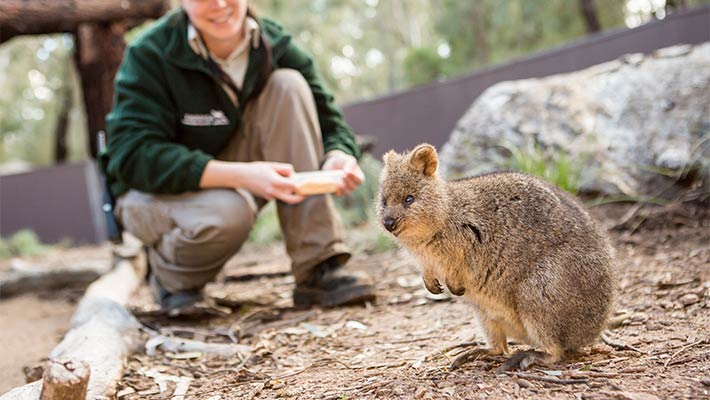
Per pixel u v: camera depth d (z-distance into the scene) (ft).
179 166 6.40
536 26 23.07
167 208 6.62
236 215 6.54
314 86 7.17
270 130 6.81
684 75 8.68
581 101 9.14
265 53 6.72
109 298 6.77
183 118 6.69
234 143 6.96
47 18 9.83
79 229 18.90
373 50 37.37
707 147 8.13
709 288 5.80
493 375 4.60
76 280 9.82
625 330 5.28
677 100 8.58
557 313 4.72
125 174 6.54
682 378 4.29
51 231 18.98
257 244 11.85
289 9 28.02
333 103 7.29
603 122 8.89
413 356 5.26
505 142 9.25
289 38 7.13
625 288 6.20
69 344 5.69
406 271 7.80
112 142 6.59
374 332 5.98
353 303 6.74
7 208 18.99
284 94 6.77
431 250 5.01
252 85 6.70
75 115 32.19
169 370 5.51
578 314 4.72
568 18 22.48
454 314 6.18
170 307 6.85
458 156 9.56
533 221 4.83
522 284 4.81
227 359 5.69
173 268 6.77
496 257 4.86
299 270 6.82
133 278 8.30
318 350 5.69
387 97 15.61
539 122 9.19
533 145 8.99
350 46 36.17
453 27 23.99
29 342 7.01
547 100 9.31
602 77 9.27
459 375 4.65
